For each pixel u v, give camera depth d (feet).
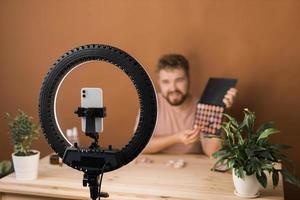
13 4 9.14
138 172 7.17
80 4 8.76
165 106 8.45
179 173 7.09
